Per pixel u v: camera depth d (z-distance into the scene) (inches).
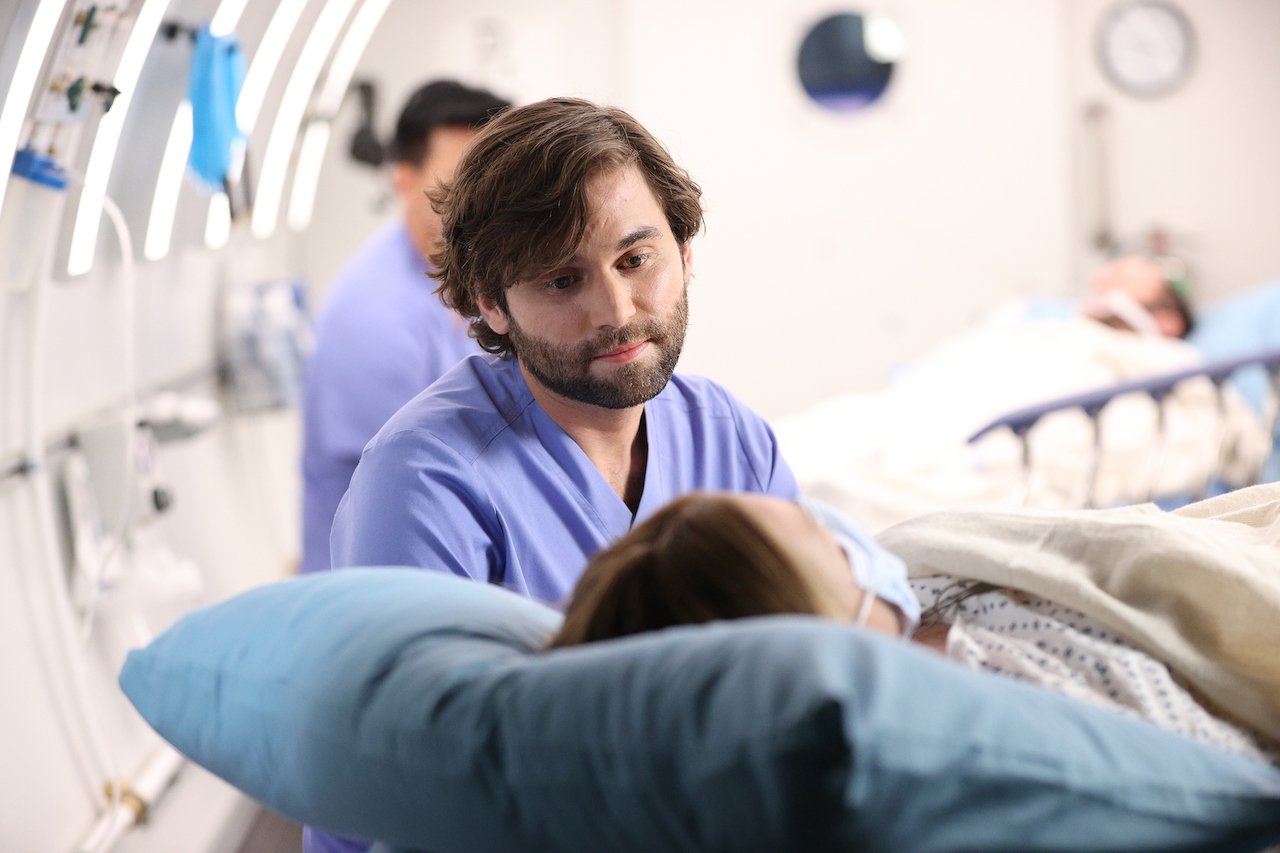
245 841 124.6
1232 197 220.4
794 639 29.4
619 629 35.1
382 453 57.9
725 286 223.0
